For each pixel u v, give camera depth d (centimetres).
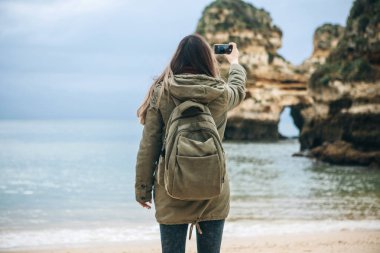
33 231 1061
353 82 3384
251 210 1370
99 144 7206
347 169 3088
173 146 295
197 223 311
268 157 4362
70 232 1045
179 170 290
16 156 4719
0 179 2694
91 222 1199
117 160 4184
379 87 3284
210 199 308
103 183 2405
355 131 3341
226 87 317
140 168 321
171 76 313
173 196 297
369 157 3238
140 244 911
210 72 328
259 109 7894
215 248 317
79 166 3597
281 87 8219
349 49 3566
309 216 1259
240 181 2392
